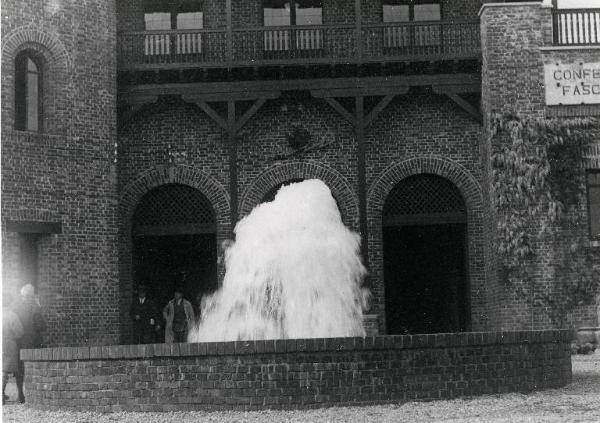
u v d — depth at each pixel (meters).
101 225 22.17
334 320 14.85
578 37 23.47
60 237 21.34
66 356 11.78
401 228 29.78
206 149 24.64
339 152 24.66
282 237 15.05
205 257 27.98
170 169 24.53
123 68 23.55
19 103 21.30
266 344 11.02
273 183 24.58
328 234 15.07
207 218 24.89
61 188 21.42
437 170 24.58
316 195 15.20
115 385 11.41
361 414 10.40
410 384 11.35
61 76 21.67
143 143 24.61
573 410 10.42
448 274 29.06
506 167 22.95
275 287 15.00
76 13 22.11
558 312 22.66
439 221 24.58
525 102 23.14
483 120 24.06
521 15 23.33
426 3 25.41
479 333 11.86
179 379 11.16
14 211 20.45
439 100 24.80
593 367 17.61
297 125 24.73
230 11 23.75
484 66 23.66
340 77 23.98
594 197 23.36
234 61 23.67
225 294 15.84
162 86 23.92
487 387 11.91
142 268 26.52
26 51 21.41
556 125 23.09
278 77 24.00
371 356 11.22
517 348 12.35
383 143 24.66
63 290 21.30
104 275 22.09
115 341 22.12
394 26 23.84
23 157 20.73
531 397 11.71
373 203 24.42
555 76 23.19
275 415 10.48
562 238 22.92
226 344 11.05
